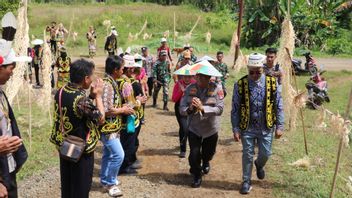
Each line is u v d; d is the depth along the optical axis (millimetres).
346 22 29375
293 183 6184
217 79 6020
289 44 7355
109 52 18750
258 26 26688
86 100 4238
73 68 4262
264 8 25688
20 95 10984
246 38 27375
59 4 43000
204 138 5984
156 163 7012
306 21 25078
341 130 5312
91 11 35281
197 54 23969
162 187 5984
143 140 8391
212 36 29578
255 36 26984
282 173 6602
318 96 11484
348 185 5836
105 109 5234
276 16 25547
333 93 14234
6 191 3373
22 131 8539
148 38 27406
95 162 6949
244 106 5637
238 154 7590
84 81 4293
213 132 5898
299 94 7332
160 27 31766
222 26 32500
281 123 5656
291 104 7656
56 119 4375
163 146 8008
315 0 25703
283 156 7379
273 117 5648
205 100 5715
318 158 7305
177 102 7145
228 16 34844
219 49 26031
